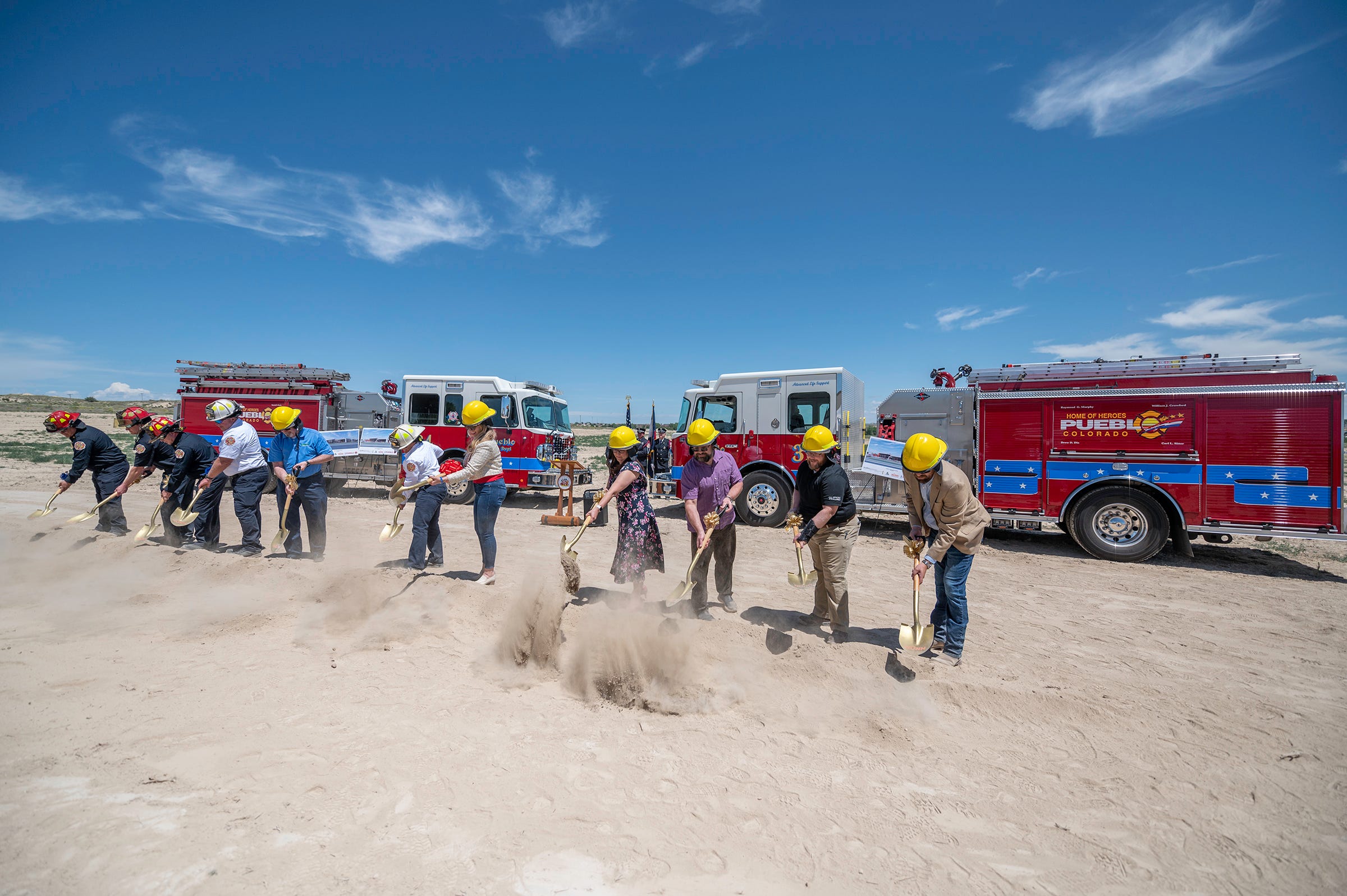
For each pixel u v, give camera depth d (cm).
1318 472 826
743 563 858
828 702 415
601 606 534
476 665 451
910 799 307
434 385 1456
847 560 505
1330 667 494
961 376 1052
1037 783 324
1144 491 909
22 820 248
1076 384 963
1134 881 251
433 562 689
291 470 699
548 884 230
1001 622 607
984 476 1002
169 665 425
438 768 309
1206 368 892
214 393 1532
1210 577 824
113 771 289
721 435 1227
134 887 213
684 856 254
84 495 1332
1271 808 305
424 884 224
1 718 336
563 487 1181
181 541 779
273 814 262
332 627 514
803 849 264
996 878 250
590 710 393
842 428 1138
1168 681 461
